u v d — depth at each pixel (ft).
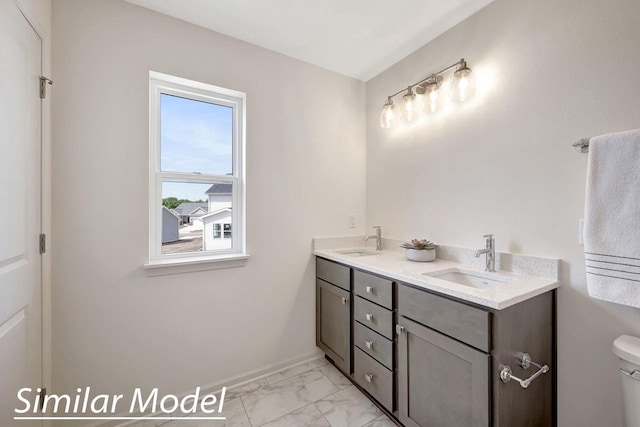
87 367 4.72
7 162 3.31
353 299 5.85
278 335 6.66
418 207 6.57
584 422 3.99
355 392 5.81
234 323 6.09
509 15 4.83
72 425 4.64
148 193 5.24
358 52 6.70
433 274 4.93
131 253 5.07
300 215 6.99
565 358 4.16
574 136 4.09
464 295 3.65
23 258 3.72
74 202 4.60
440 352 3.98
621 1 3.67
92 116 4.74
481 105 5.27
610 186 3.47
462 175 5.62
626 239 3.34
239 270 6.16
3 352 3.26
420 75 6.49
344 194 7.71
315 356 7.16
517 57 4.73
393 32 5.96
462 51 5.59
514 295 3.53
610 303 3.77
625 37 3.64
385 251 7.20
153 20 5.26
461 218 5.64
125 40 5.01
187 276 5.59
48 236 4.32
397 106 7.09
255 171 6.37
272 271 6.58
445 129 5.94
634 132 3.32
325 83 7.39
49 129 4.34
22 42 3.63
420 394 4.28
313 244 7.18
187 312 5.58
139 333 5.14
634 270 3.28
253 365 6.31
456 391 3.76
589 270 3.62
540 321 3.98
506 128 4.89
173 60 5.44
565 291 4.18
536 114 4.50
